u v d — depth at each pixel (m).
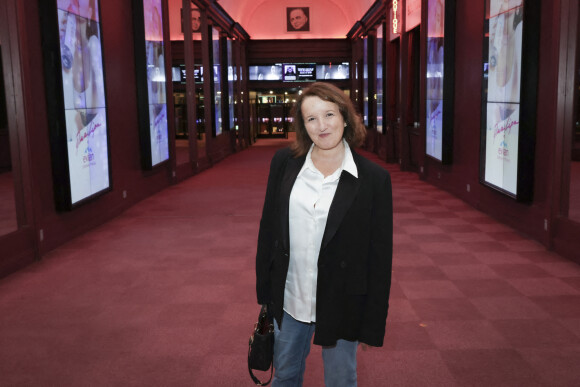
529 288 4.48
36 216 5.52
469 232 6.54
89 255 5.75
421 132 11.07
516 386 2.88
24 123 5.33
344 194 1.85
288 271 1.98
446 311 4.00
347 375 1.96
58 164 6.04
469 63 8.35
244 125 21.81
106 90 7.34
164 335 3.62
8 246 5.11
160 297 4.39
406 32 12.52
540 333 3.57
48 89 5.93
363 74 19.88
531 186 6.14
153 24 9.81
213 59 15.41
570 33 5.25
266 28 23.50
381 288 1.88
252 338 2.04
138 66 9.10
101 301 4.32
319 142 1.85
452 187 9.34
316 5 23.42
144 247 6.07
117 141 8.17
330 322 1.86
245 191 10.26
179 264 5.36
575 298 4.22
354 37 21.62
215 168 14.48
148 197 9.67
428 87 10.62
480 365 3.13
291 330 2.00
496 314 3.93
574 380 2.94
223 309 4.09
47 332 3.70
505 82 6.67
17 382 2.99
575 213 7.21
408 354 3.29
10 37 5.21
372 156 17.09
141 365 3.18
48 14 5.79
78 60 6.47
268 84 23.52
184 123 24.14
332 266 1.87
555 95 5.40
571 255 5.23
